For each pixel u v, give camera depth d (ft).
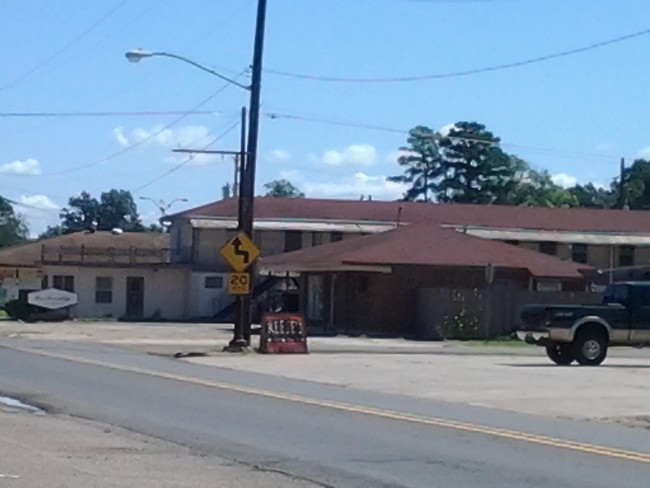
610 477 41.93
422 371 94.38
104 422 56.39
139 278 216.33
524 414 63.57
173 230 228.84
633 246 228.02
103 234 258.98
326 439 51.01
